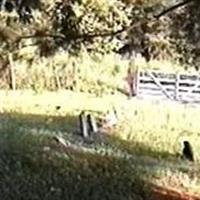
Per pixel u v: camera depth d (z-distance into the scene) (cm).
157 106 2853
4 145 1683
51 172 1470
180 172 1669
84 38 731
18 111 2503
